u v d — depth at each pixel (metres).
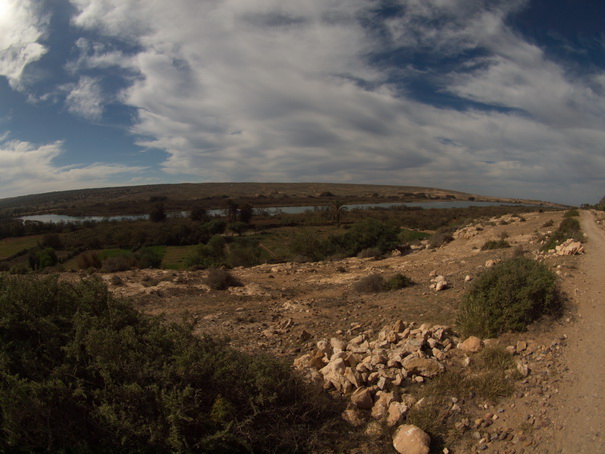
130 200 190.25
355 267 21.52
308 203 175.75
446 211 102.94
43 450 3.53
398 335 7.32
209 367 4.00
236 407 3.92
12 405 3.30
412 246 34.91
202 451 3.60
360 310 10.66
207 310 11.80
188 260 33.41
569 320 7.05
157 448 3.56
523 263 8.27
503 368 5.60
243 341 8.15
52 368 3.89
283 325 9.34
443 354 6.18
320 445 4.00
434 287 12.66
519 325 6.83
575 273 10.84
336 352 6.47
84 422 3.64
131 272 20.00
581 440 4.02
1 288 4.66
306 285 16.39
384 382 5.14
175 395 3.63
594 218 30.27
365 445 4.06
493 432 4.27
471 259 18.94
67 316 4.54
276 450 3.88
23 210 157.50
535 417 4.46
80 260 24.42
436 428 4.31
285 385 4.30
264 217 112.81
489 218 41.78
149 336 4.38
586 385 5.04
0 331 4.05
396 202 183.25
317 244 31.55
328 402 4.69
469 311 7.39
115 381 3.77
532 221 33.59
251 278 18.58
